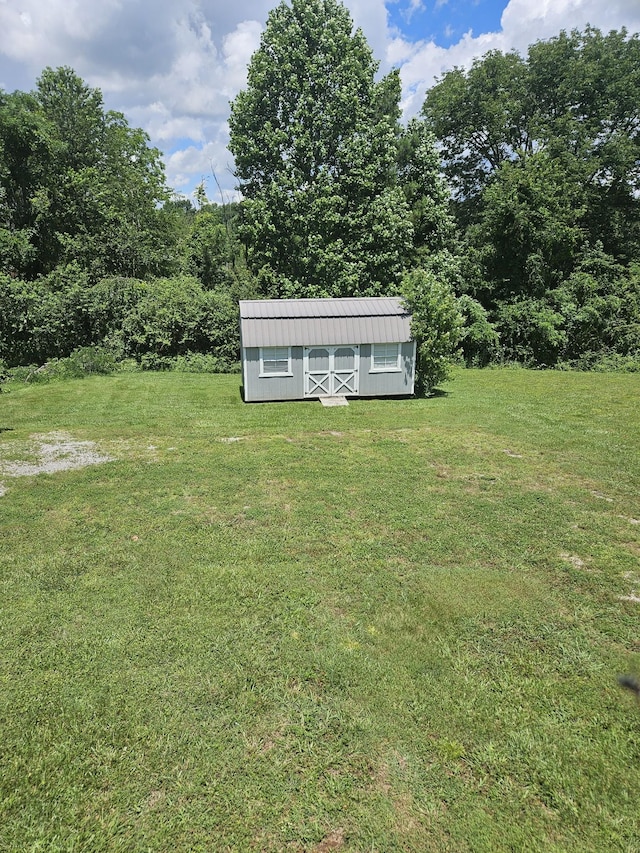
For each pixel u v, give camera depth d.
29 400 15.02
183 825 2.89
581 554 5.94
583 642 4.42
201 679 3.96
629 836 2.83
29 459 9.38
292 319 14.91
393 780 3.15
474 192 35.31
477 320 25.39
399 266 25.58
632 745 3.39
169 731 3.49
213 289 26.80
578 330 25.59
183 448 10.09
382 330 15.12
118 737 3.45
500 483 8.16
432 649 4.32
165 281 25.12
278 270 26.64
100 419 12.59
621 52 30.50
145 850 2.76
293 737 3.45
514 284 27.31
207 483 8.13
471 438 10.80
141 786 3.11
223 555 5.87
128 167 34.53
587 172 28.30
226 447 10.15
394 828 2.87
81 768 3.23
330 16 25.72
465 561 5.78
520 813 2.96
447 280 25.66
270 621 4.68
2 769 3.22
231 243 29.61
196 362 22.28
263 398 15.02
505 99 31.44
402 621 4.68
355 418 12.73
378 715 3.63
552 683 3.94
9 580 5.36
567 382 19.19
